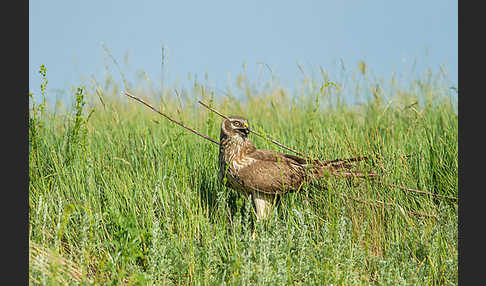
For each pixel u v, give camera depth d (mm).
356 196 17797
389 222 16812
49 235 15211
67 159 18797
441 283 14766
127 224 14805
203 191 18453
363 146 20281
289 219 16281
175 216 16906
